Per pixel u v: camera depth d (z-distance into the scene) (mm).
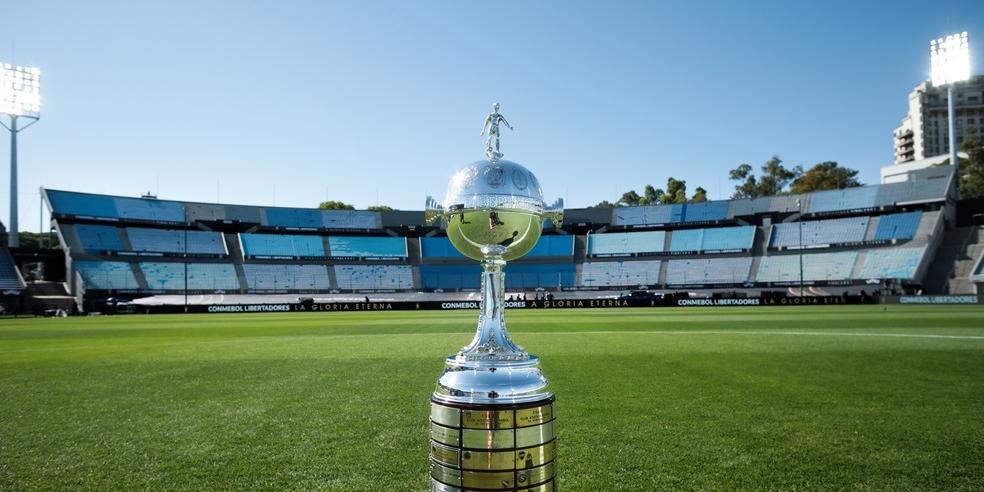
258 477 5117
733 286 62875
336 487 4855
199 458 5664
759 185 103688
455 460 2275
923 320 24719
